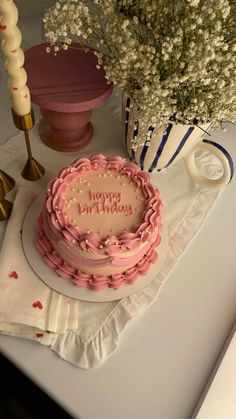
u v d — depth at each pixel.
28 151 0.79
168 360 0.69
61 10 0.65
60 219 0.67
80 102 0.75
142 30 0.65
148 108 0.64
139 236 0.67
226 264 0.79
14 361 0.66
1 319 0.66
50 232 0.70
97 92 0.76
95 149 0.88
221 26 0.60
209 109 0.66
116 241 0.66
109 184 0.72
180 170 0.87
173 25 0.62
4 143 0.86
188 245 0.79
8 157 0.84
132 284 0.73
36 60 0.79
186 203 0.83
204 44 0.59
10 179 0.81
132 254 0.68
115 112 0.93
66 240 0.66
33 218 0.77
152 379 0.67
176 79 0.61
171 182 0.86
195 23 0.60
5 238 0.74
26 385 0.88
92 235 0.65
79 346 0.68
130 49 0.62
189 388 0.67
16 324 0.68
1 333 0.68
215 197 0.85
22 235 0.75
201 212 0.83
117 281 0.71
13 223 0.75
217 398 0.66
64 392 0.65
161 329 0.71
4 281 0.69
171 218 0.81
